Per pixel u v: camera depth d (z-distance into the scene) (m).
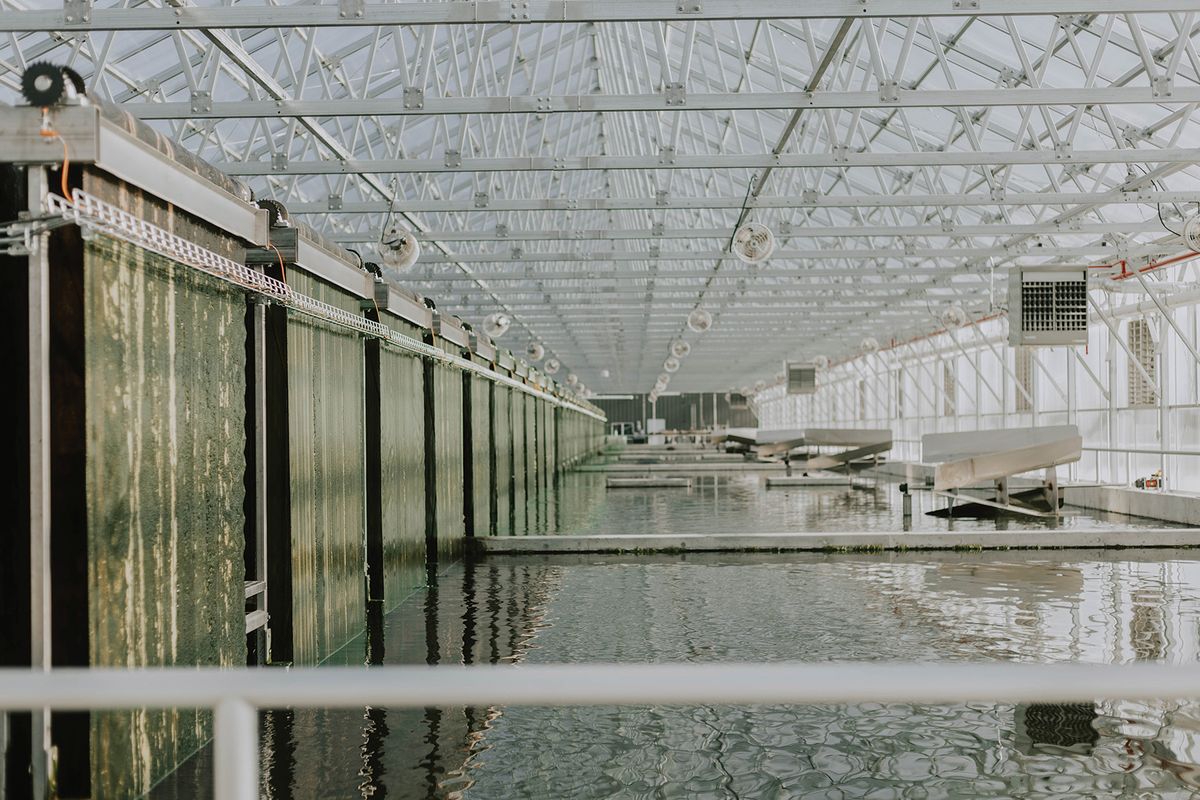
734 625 10.13
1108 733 6.32
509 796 5.26
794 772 5.67
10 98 15.69
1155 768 5.70
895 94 12.22
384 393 11.23
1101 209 21.81
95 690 1.59
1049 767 5.73
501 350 20.75
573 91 24.20
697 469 42.69
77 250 4.87
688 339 48.22
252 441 7.64
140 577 5.39
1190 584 12.81
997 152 14.64
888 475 39.53
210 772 5.77
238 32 15.53
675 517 21.83
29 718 4.84
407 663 8.60
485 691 1.59
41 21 10.11
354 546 9.89
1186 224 15.39
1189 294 20.95
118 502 5.16
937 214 23.61
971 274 26.53
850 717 6.69
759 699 1.60
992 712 6.77
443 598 11.99
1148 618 10.38
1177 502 19.72
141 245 5.20
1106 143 17.33
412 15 10.19
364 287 10.19
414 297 12.62
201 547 6.19
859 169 22.50
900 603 11.41
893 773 5.66
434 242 22.95
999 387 34.12
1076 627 9.93
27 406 4.87
